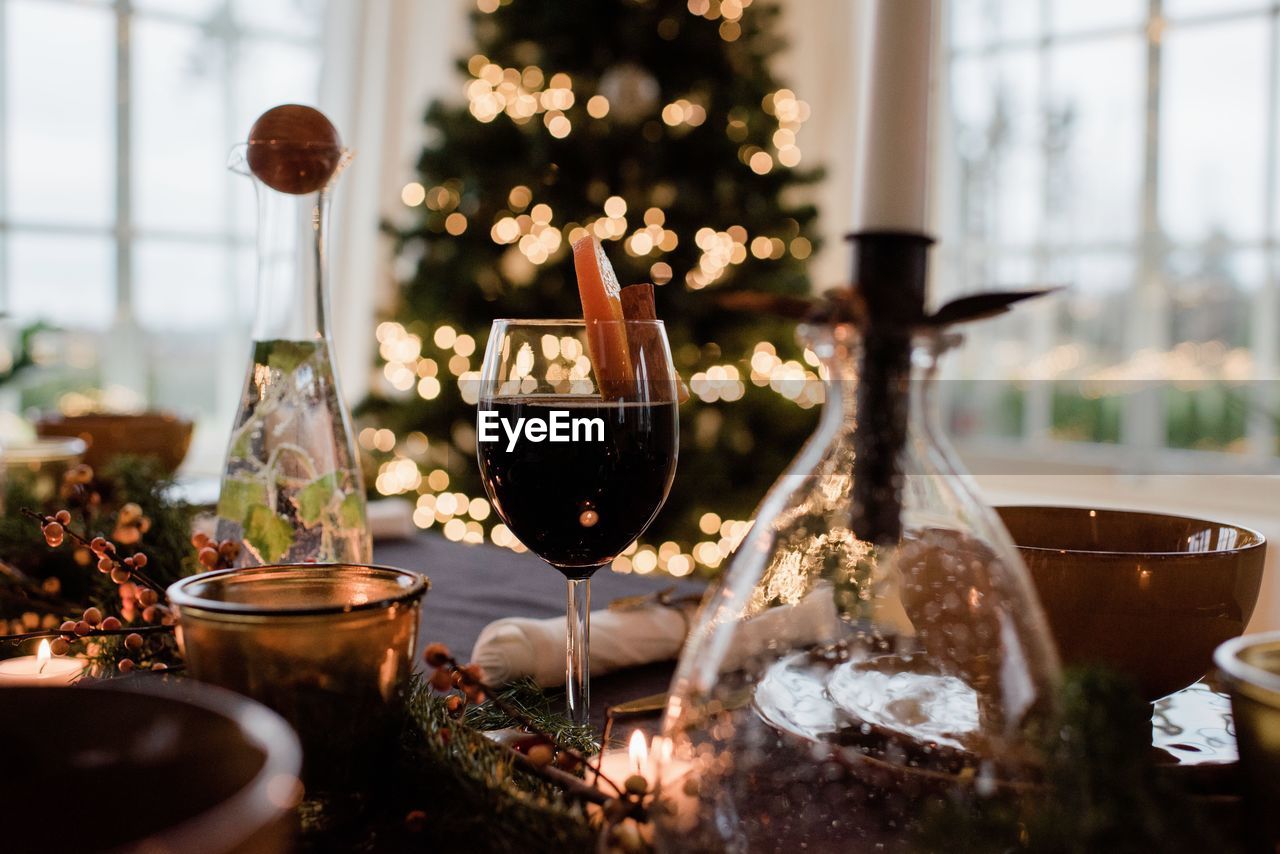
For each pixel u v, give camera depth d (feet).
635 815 1.65
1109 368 11.59
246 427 2.41
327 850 1.72
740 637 1.62
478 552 3.65
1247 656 1.63
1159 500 11.15
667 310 10.50
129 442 3.81
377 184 13.80
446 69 13.94
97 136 12.12
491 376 2.17
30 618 2.53
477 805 1.69
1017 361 12.23
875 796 1.56
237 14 13.12
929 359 1.58
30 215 11.70
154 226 12.60
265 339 2.42
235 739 1.35
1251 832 1.59
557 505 2.13
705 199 10.57
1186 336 11.06
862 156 1.57
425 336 11.08
